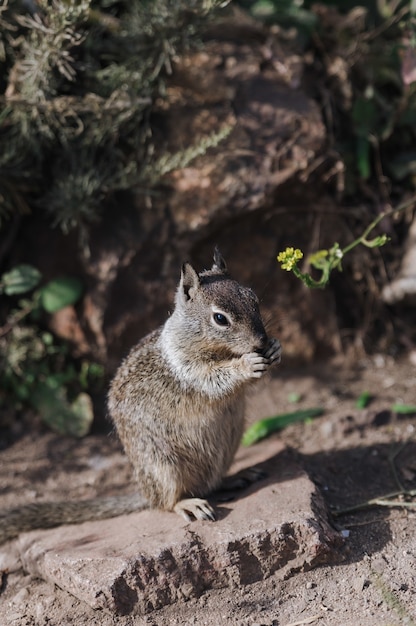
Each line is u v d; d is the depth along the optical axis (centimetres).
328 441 1123
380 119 1347
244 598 827
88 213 1208
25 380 1234
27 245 1288
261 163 1217
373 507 952
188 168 1217
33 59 1166
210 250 1254
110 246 1233
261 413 1209
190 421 934
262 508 893
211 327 896
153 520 935
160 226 1230
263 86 1273
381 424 1146
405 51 1320
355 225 1312
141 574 820
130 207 1240
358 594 815
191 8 1185
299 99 1271
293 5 1362
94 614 823
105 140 1231
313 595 823
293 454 1077
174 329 931
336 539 865
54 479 1120
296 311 1287
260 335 877
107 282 1229
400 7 1428
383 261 1316
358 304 1330
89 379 1268
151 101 1219
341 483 1013
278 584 839
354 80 1357
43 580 899
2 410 1231
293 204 1250
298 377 1276
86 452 1173
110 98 1187
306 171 1223
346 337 1317
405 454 1072
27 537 956
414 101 1341
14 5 1184
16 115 1190
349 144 1327
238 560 836
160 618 814
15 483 1112
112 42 1228
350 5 1446
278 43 1318
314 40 1359
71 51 1215
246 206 1209
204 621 804
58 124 1188
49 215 1268
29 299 1279
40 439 1199
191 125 1236
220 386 909
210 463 956
